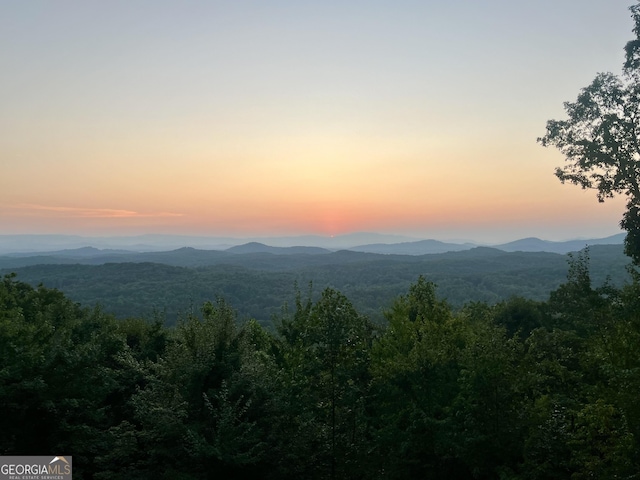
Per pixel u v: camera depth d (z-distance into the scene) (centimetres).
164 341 1748
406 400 1162
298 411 1155
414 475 1158
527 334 2525
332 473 1157
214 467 1088
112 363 1620
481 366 1103
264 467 1141
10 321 1322
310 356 1211
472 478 1142
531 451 1020
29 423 1145
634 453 789
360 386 1191
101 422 1450
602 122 2245
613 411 851
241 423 1072
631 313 1491
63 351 1173
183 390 1140
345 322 1194
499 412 1102
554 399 1132
